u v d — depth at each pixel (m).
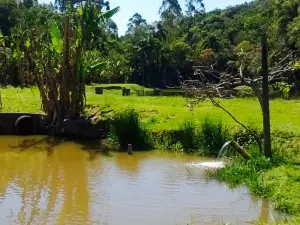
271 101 28.31
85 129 20.97
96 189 13.09
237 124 18.66
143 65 78.69
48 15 33.12
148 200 11.98
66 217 10.79
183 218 10.59
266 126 14.20
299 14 40.03
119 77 63.78
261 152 14.76
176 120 20.52
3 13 65.25
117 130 19.53
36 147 19.28
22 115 22.11
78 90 22.03
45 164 16.33
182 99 28.69
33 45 21.91
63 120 21.75
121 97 29.66
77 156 17.64
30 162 16.64
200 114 21.55
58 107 21.81
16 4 69.81
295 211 10.43
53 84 21.80
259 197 11.91
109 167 15.88
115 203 11.75
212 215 10.77
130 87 51.12
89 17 21.69
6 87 35.41
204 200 11.92
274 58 27.08
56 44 21.91
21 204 11.77
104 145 19.48
